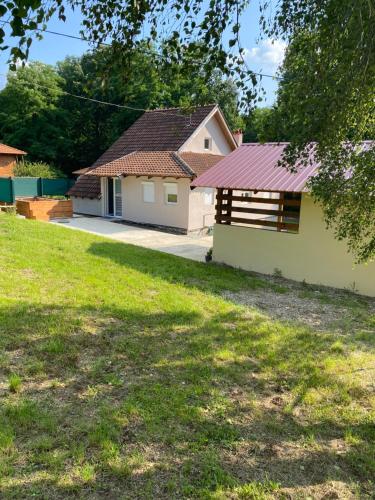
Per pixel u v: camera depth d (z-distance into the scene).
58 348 4.81
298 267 10.68
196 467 3.13
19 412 3.54
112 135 33.78
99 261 9.66
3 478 2.81
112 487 2.85
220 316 6.84
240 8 3.69
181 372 4.66
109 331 5.57
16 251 9.34
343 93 3.92
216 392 4.29
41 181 25.23
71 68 35.09
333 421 4.02
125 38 4.18
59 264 8.78
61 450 3.14
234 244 11.75
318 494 2.98
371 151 4.61
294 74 4.27
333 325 7.14
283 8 4.32
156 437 3.44
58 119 34.12
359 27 3.62
